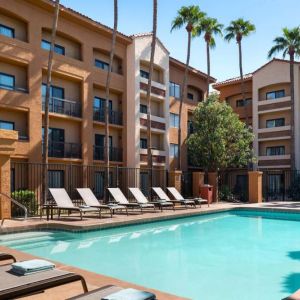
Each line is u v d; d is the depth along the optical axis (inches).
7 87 814.5
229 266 298.8
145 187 1087.6
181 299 168.9
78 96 967.6
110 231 474.6
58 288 189.9
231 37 1406.3
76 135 957.8
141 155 1077.8
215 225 560.7
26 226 428.8
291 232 489.4
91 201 563.8
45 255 338.3
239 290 235.0
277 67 1389.0
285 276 269.3
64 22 913.5
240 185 1342.3
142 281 256.5
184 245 392.8
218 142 1014.4
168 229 514.0
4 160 469.7
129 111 1071.6
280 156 1365.7
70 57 933.2
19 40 812.6
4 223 439.8
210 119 1042.7
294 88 1344.7
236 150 1046.4
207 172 976.9
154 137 1189.1
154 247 380.2
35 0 832.9
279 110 1369.3
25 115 839.7
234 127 1046.4
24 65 833.5
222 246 387.9
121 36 1040.2
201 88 1409.9
